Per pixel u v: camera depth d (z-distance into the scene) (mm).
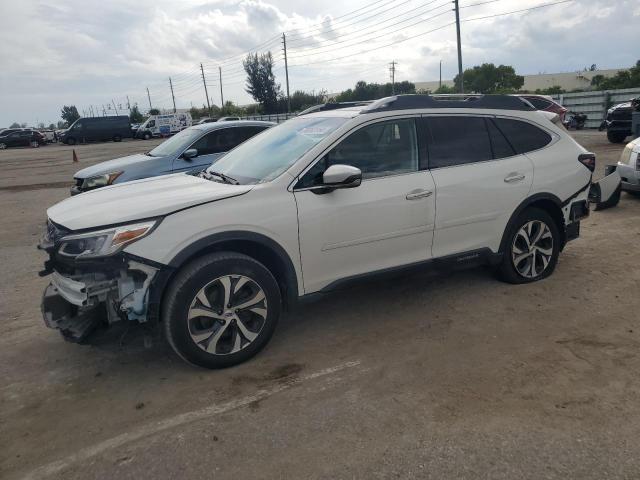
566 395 3145
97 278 3363
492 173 4520
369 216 3957
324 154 3875
